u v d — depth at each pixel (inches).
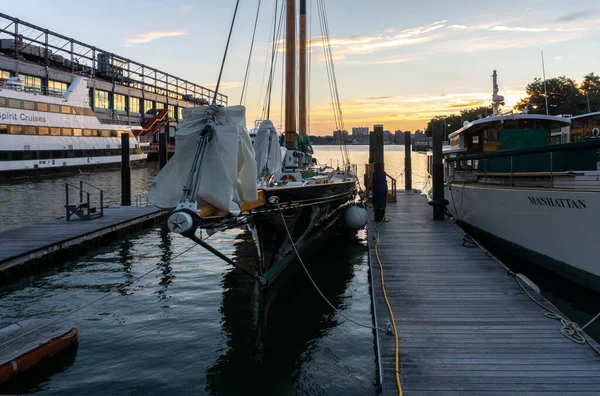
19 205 979.3
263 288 399.5
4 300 389.1
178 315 350.6
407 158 1095.0
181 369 266.4
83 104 1875.0
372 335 314.0
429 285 346.3
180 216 243.9
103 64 2511.1
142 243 626.8
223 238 663.1
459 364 222.4
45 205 982.4
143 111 2901.1
